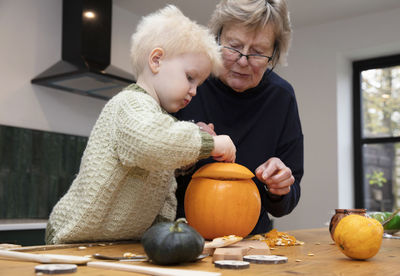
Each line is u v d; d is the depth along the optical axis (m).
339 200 3.93
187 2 3.65
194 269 0.70
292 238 1.11
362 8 3.80
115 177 0.97
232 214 1.01
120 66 3.69
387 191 4.05
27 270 0.65
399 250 1.05
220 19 1.29
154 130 0.86
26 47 3.03
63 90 3.21
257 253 0.85
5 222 2.50
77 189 1.04
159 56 1.02
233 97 1.42
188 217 1.06
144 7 3.74
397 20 3.79
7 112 2.91
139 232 1.08
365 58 4.22
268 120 1.45
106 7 3.20
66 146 3.23
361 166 4.17
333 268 0.75
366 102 4.23
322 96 4.10
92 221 0.99
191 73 1.04
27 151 2.99
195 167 1.35
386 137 4.09
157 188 1.06
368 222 0.85
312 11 3.87
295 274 0.67
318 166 4.05
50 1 3.17
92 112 3.48
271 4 1.27
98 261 0.74
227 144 0.99
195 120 1.42
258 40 1.27
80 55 3.02
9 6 2.95
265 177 1.13
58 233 1.02
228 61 1.30
